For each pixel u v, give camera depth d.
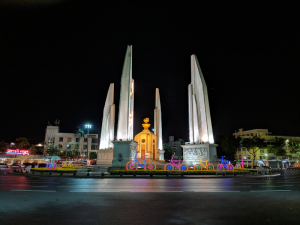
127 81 34.97
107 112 46.16
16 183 19.45
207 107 36.22
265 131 101.44
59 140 93.25
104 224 7.43
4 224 7.38
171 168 31.52
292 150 87.88
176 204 10.53
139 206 10.06
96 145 97.38
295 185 18.83
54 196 12.48
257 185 18.69
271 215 8.68
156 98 48.84
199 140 37.06
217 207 9.97
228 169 33.19
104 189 15.54
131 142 32.75
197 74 38.84
